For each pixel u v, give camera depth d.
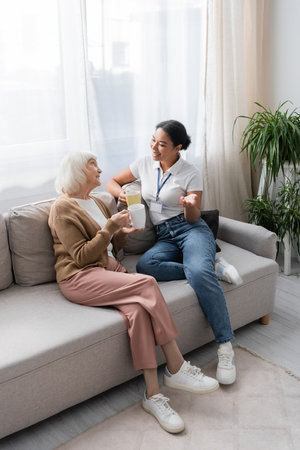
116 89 2.85
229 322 2.23
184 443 1.79
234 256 2.61
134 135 3.01
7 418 1.73
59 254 2.24
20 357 1.73
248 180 3.71
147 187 2.64
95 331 1.91
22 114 2.50
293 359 2.31
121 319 1.99
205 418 1.92
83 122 2.74
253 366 2.25
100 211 2.39
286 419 1.90
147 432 1.86
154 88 3.04
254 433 1.83
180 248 2.52
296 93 3.45
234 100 3.40
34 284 2.31
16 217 2.26
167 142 2.47
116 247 2.48
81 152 2.26
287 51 3.44
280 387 2.09
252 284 2.47
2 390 1.69
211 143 3.42
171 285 2.30
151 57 2.96
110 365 1.99
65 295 2.17
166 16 2.97
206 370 2.23
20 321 1.97
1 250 2.23
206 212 2.72
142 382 2.19
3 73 2.40
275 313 2.79
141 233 2.69
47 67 2.52
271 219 3.29
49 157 2.65
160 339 2.00
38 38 2.46
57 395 1.85
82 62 2.63
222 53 3.27
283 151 3.17
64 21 2.54
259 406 1.98
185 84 3.21
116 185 2.73
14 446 1.81
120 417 1.94
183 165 2.59
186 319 2.22
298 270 3.39
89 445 1.79
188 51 3.16
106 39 2.73
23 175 2.59
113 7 2.72
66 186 2.25
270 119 3.21
